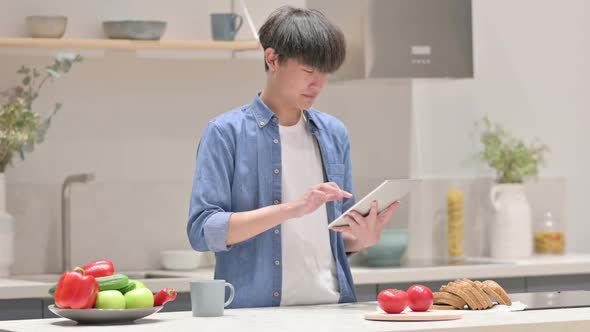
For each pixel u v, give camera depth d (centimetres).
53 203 443
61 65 411
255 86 474
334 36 277
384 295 232
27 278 418
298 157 294
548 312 238
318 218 293
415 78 455
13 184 436
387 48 451
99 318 229
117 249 451
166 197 459
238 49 441
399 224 497
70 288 230
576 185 531
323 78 280
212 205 275
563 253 509
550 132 527
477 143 512
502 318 225
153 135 458
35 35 422
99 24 451
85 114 448
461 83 509
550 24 527
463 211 507
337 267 294
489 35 516
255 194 287
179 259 440
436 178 504
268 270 284
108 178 450
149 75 457
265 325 221
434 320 224
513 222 489
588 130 532
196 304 246
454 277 433
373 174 491
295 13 281
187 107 463
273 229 285
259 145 288
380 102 494
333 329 210
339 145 301
